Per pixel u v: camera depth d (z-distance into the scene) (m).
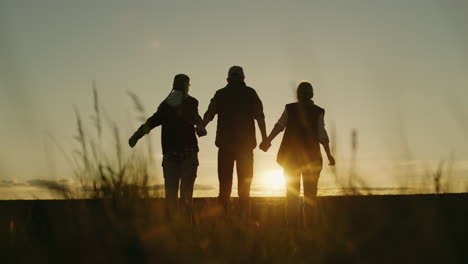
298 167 7.94
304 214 7.25
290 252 3.85
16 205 4.52
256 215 6.00
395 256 3.66
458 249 3.66
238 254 3.61
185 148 7.76
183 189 7.81
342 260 3.67
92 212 3.87
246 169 8.51
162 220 3.86
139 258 3.37
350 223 3.97
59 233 3.77
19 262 3.40
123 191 4.14
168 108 7.76
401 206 3.89
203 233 4.20
